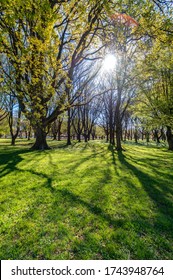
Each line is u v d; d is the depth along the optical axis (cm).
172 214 626
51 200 681
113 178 971
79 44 908
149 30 937
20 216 571
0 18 564
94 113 4750
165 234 513
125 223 550
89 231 507
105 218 573
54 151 1942
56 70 749
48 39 618
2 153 1747
